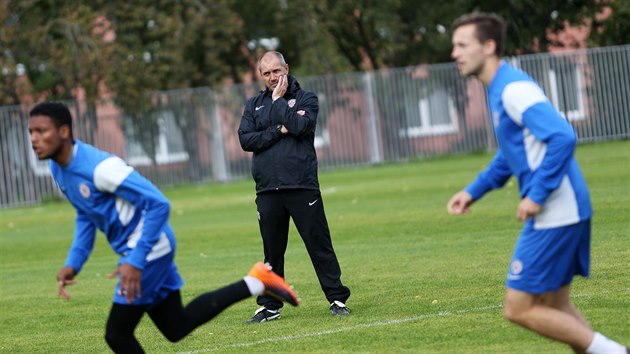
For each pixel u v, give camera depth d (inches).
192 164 4101.9
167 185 4077.3
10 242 2297.0
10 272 1772.9
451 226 1852.9
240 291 803.4
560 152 695.7
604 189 2208.4
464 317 1027.3
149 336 1078.4
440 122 4276.6
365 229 1942.7
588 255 735.1
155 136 4077.3
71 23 4119.1
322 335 1002.1
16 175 3826.3
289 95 1126.4
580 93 4279.0
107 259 1861.5
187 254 1804.9
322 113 4234.7
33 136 740.0
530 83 717.9
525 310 724.0
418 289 1233.4
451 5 4771.2
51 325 1205.7
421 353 886.4
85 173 740.7
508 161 737.0
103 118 4028.1
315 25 4527.6
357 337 976.9
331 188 3107.8
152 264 753.6
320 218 1111.0
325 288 1114.7
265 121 1114.7
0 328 1209.4
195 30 4345.5
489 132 4264.3
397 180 3179.1
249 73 4923.7
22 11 4256.9
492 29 730.8
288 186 1099.9
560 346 872.3
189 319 791.7
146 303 768.3
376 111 4261.8
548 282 717.9
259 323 1112.2
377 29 4650.6
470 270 1337.4
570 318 717.9
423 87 4269.2
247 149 1121.4
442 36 4788.4
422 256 1520.7
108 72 3986.2
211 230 2172.7
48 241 2258.9
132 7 4352.9
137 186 738.8
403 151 4261.8
